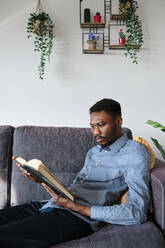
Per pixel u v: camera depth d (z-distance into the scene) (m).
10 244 0.70
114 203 0.95
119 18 1.88
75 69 1.93
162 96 1.96
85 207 0.83
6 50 1.91
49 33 1.86
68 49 1.92
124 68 1.94
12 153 1.36
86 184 0.99
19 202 1.27
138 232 0.78
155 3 1.92
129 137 1.36
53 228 0.78
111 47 1.87
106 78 1.94
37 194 1.26
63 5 1.91
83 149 1.32
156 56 1.94
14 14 1.91
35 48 1.92
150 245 0.77
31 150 1.30
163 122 1.96
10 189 1.32
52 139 1.32
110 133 0.95
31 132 1.34
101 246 0.75
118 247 0.75
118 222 0.82
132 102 1.96
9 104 1.93
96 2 1.91
